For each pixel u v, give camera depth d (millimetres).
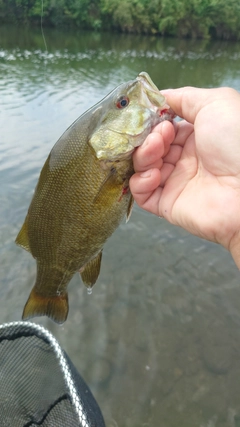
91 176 314
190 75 3176
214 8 6730
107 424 538
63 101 1962
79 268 360
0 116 1649
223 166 317
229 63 4156
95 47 4609
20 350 347
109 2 6516
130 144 305
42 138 1438
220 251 901
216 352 650
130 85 306
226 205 308
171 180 355
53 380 319
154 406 564
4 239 892
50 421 296
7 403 334
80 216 324
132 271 825
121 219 338
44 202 335
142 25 6875
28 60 3205
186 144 357
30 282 778
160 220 1012
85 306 733
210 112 322
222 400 575
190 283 801
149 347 657
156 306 739
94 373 608
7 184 1114
